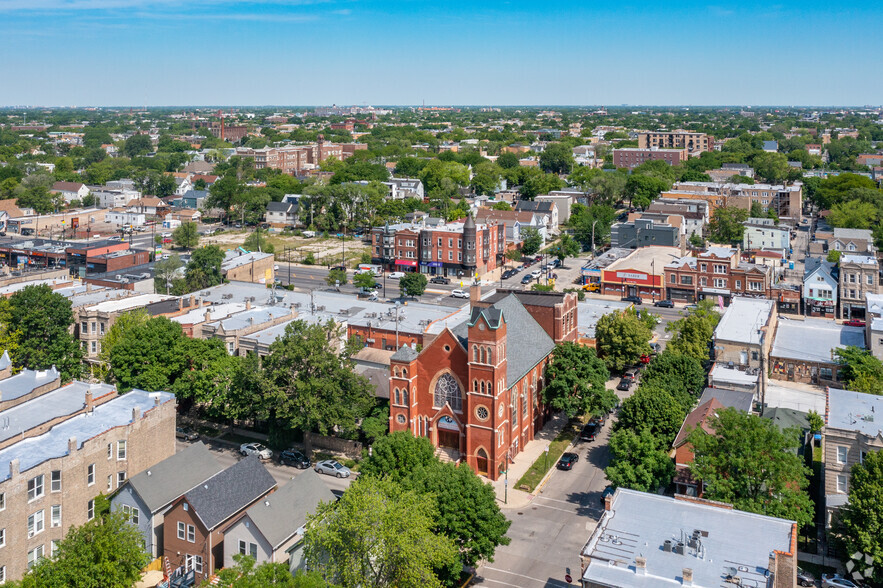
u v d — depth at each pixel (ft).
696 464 253.44
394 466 268.41
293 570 256.32
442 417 336.70
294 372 345.31
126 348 363.35
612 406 366.43
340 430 362.33
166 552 266.57
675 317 586.45
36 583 221.46
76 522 270.26
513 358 350.43
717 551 203.00
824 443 280.72
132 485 269.23
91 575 224.33
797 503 241.35
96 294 500.74
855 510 237.45
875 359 392.47
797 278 645.51
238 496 271.69
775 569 186.80
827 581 239.71
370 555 222.48
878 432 268.82
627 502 231.50
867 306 447.42
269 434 352.90
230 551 255.50
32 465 255.50
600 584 189.88
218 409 364.38
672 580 190.08
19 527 249.14
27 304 399.24
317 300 510.58
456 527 240.73
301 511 262.67
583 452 355.56
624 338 432.66
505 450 332.60
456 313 458.91
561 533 283.59
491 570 259.19
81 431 287.48
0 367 348.79
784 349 437.58
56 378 335.47
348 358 354.54
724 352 429.79
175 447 333.42
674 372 374.84
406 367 337.72
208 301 495.41
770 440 244.42
